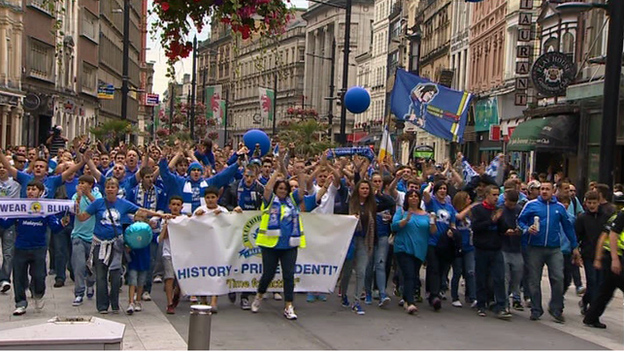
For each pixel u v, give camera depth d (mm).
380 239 12320
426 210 12305
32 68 45812
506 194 11766
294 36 112938
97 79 65938
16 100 41844
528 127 28656
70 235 13195
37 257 10820
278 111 118250
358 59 89750
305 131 33844
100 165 15477
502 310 11664
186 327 10297
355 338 10023
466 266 12664
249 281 11742
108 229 10914
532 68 26984
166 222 11273
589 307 11438
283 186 11133
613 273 10805
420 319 11500
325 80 102500
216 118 60031
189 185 12609
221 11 5574
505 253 11961
